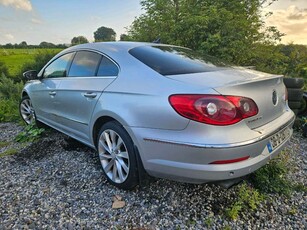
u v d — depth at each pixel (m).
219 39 5.77
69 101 2.93
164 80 2.00
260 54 6.59
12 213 2.06
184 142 1.75
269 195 2.29
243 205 2.13
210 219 1.96
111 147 2.41
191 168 1.77
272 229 1.88
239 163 1.74
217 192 2.30
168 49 2.76
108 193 2.33
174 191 2.33
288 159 3.03
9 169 2.87
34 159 3.12
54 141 3.67
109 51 2.62
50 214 2.05
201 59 2.63
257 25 6.63
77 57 3.04
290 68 7.72
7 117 5.29
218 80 1.92
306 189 2.38
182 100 1.78
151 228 1.89
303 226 1.91
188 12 6.68
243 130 1.77
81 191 2.38
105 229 1.88
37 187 2.46
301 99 4.17
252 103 1.83
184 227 1.89
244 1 6.79
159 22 7.11
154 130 1.92
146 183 2.29
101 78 2.54
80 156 3.13
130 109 2.08
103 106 2.33
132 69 2.28
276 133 2.03
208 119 1.70
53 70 3.48
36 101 3.88
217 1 6.73
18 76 9.98
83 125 2.77
